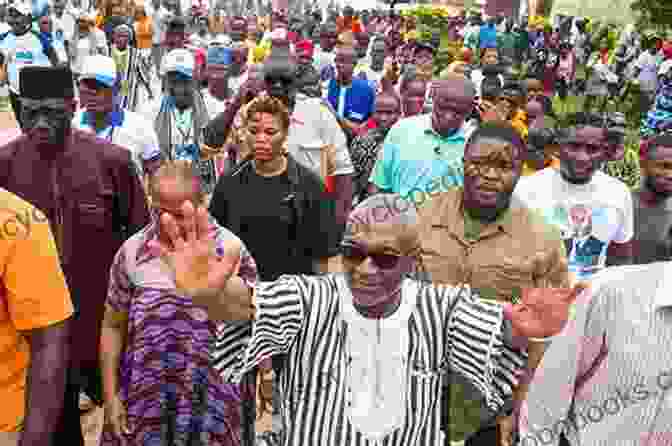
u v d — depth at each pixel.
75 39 14.64
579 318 2.45
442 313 2.33
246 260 3.28
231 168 4.36
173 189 2.99
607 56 20.25
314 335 2.32
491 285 3.32
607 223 4.05
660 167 4.14
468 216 3.36
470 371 2.33
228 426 3.37
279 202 4.13
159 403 3.31
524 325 2.26
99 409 5.02
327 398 2.32
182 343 3.27
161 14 16.95
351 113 8.19
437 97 4.35
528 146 5.60
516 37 23.72
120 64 11.41
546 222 3.42
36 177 3.85
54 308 2.51
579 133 3.89
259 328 2.26
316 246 4.28
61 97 3.70
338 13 29.30
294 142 5.62
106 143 4.02
